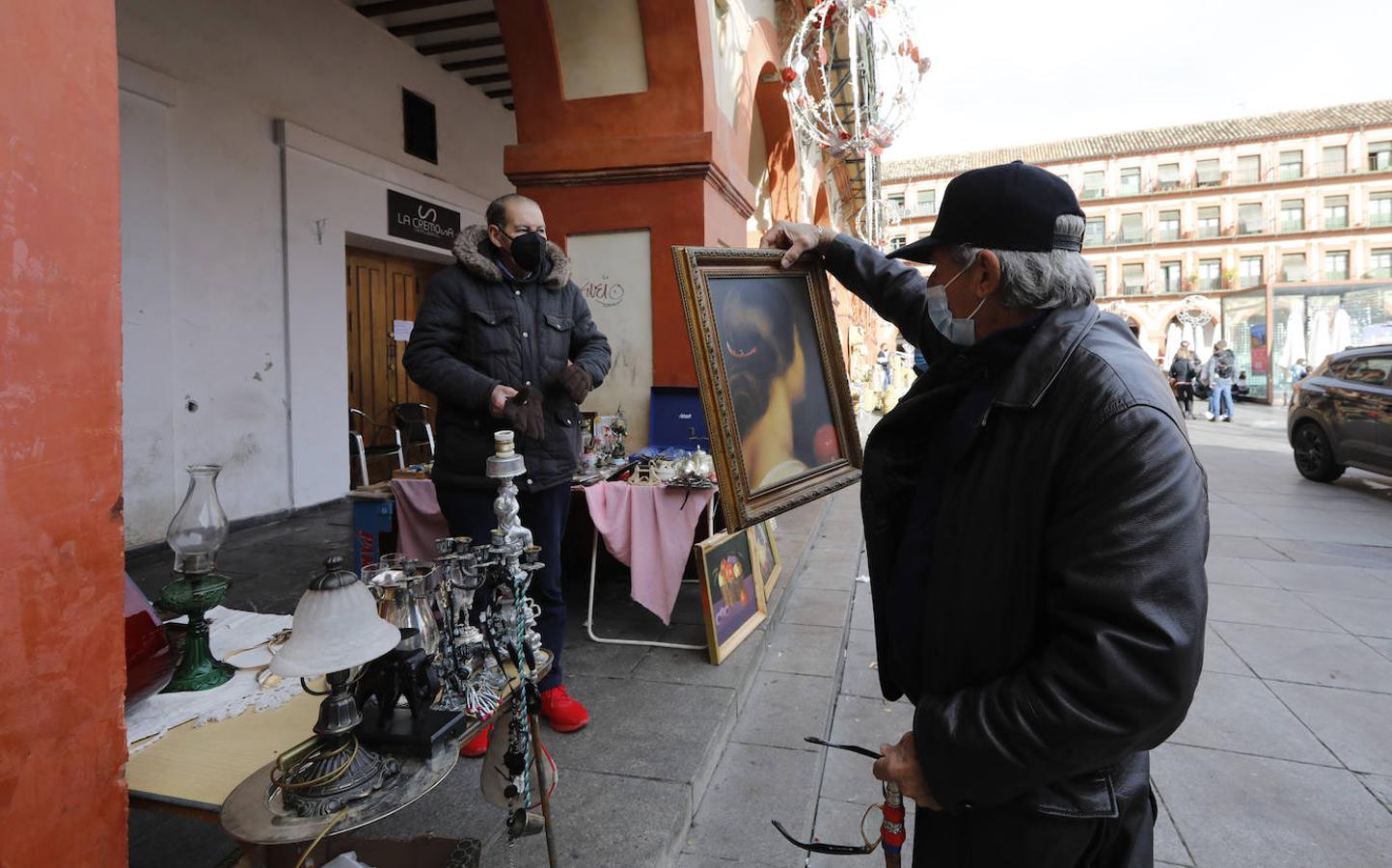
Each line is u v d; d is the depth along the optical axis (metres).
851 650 3.80
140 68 4.89
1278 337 22.20
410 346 2.40
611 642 3.45
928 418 1.24
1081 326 1.02
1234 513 7.00
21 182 0.80
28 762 0.83
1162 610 0.84
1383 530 6.28
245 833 1.04
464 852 1.41
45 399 0.84
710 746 2.53
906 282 1.65
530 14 4.19
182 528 1.45
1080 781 1.00
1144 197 52.50
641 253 4.35
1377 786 2.61
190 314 5.37
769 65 6.64
